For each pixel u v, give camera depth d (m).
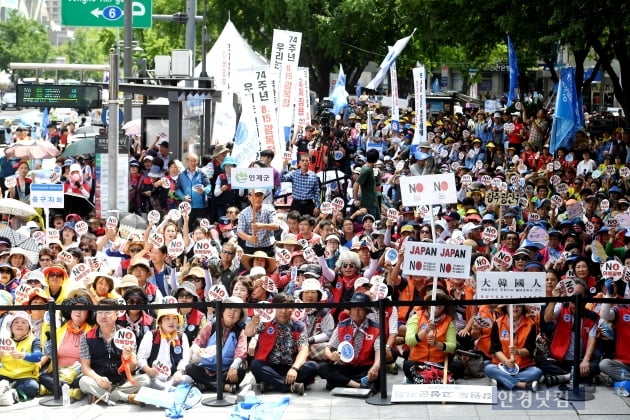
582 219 21.77
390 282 16.94
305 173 23.81
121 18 32.91
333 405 14.44
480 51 44.34
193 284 15.80
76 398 14.85
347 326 15.10
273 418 13.74
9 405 14.58
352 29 68.12
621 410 14.02
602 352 15.53
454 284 16.45
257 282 15.82
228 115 37.31
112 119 22.50
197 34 73.88
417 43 67.88
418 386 14.59
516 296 14.73
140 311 15.06
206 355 15.05
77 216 21.72
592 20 32.62
